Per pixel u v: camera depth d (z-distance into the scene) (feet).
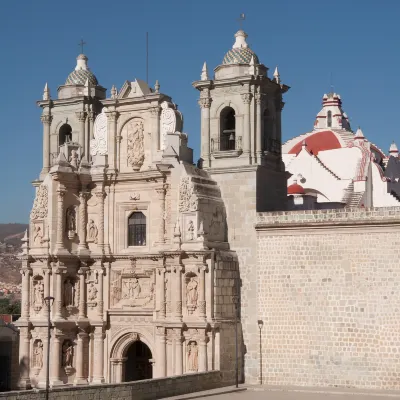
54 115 231.09
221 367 189.98
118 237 210.18
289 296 191.93
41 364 205.26
